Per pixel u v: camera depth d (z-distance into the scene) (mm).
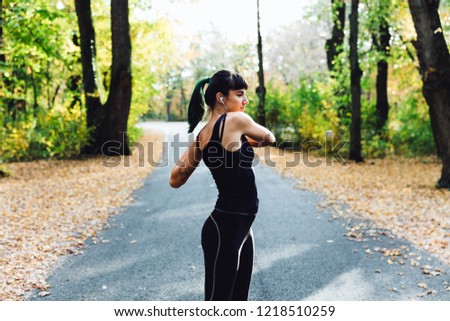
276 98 25516
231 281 3057
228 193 3053
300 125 23469
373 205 9609
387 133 20953
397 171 15555
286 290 4840
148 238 7062
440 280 5125
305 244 6637
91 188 11781
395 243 6668
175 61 30406
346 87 21141
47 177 13727
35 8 16922
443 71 11359
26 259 5938
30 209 9070
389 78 24516
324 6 22516
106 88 26469
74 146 19953
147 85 27328
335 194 11008
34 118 19219
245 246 3205
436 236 7023
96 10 23500
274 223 7996
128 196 10711
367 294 4715
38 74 23188
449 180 11750
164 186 12266
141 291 4867
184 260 5930
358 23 19078
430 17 11312
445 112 11484
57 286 5035
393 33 19703
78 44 22766
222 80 3146
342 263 5742
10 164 16984
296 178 13922
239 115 3049
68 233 7320
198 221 8133
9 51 17375
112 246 6633
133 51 26469
